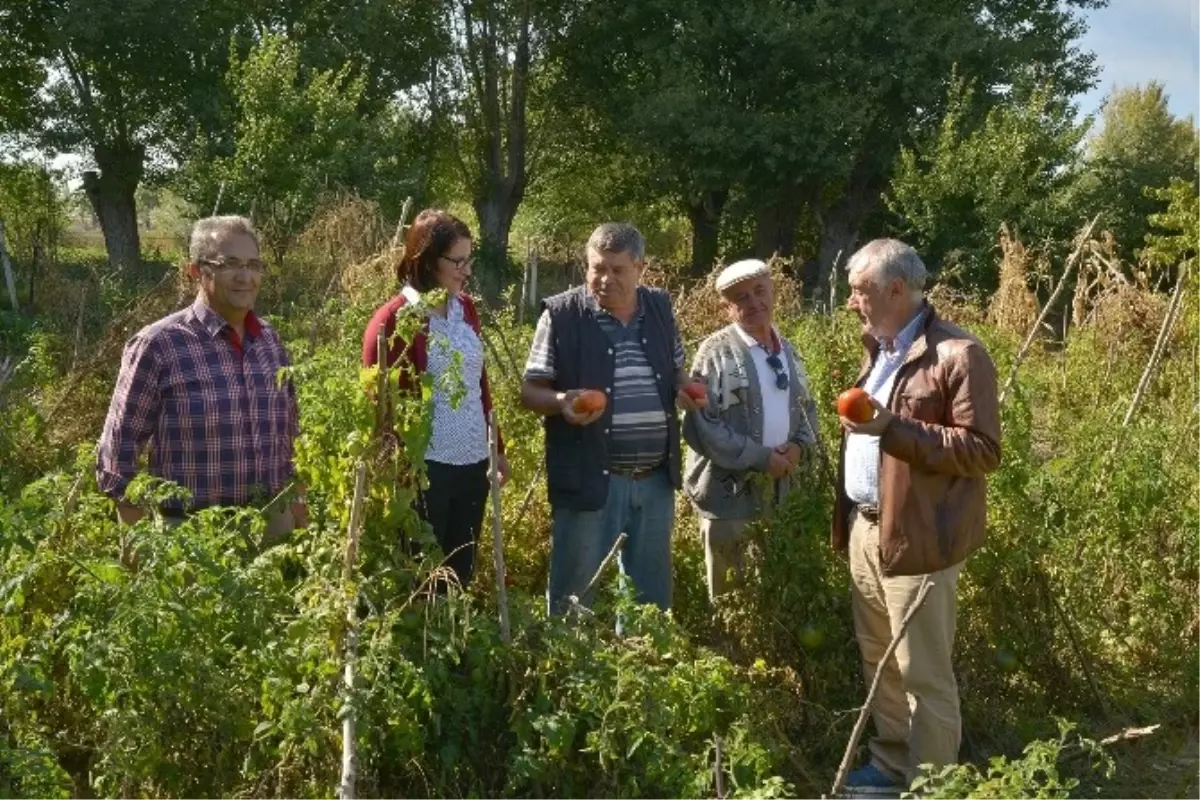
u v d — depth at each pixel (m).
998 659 4.69
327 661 3.17
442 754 3.43
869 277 3.84
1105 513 5.32
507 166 32.16
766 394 4.68
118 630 3.06
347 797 2.87
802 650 4.49
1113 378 8.40
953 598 3.91
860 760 4.37
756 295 4.70
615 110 29.66
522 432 5.89
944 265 19.64
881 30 25.84
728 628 4.54
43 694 3.26
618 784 3.45
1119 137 34.38
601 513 4.48
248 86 19.58
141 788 3.31
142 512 3.93
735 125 25.77
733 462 4.57
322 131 19.72
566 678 3.48
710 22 27.11
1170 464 6.12
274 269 11.60
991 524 4.77
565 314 4.51
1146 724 4.69
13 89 26.41
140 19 24.02
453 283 4.18
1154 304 8.75
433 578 3.54
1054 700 4.80
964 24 25.88
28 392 7.82
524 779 3.42
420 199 23.31
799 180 25.50
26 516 3.51
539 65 31.48
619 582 3.77
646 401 4.52
